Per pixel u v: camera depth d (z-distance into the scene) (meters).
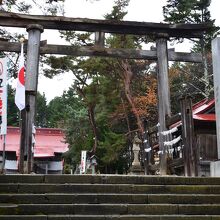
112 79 26.81
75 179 6.83
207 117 17.56
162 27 12.09
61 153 35.88
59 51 11.58
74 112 30.89
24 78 9.85
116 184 6.80
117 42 24.08
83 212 6.14
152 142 13.47
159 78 11.91
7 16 11.34
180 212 6.35
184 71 33.50
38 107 57.94
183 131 9.27
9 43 11.42
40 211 6.03
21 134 9.57
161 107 11.65
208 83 28.69
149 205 6.31
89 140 29.22
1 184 6.47
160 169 11.16
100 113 27.98
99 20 11.90
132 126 30.75
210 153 18.02
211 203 6.66
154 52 12.21
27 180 6.73
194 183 7.15
